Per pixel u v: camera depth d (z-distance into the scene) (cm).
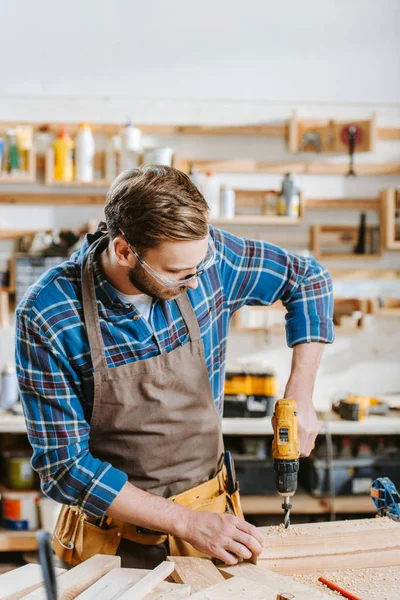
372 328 374
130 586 116
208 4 363
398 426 306
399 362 376
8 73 358
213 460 161
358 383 375
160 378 148
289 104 369
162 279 127
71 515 161
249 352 370
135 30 362
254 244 166
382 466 319
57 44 359
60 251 346
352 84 370
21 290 345
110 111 363
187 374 152
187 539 133
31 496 312
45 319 136
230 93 367
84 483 134
